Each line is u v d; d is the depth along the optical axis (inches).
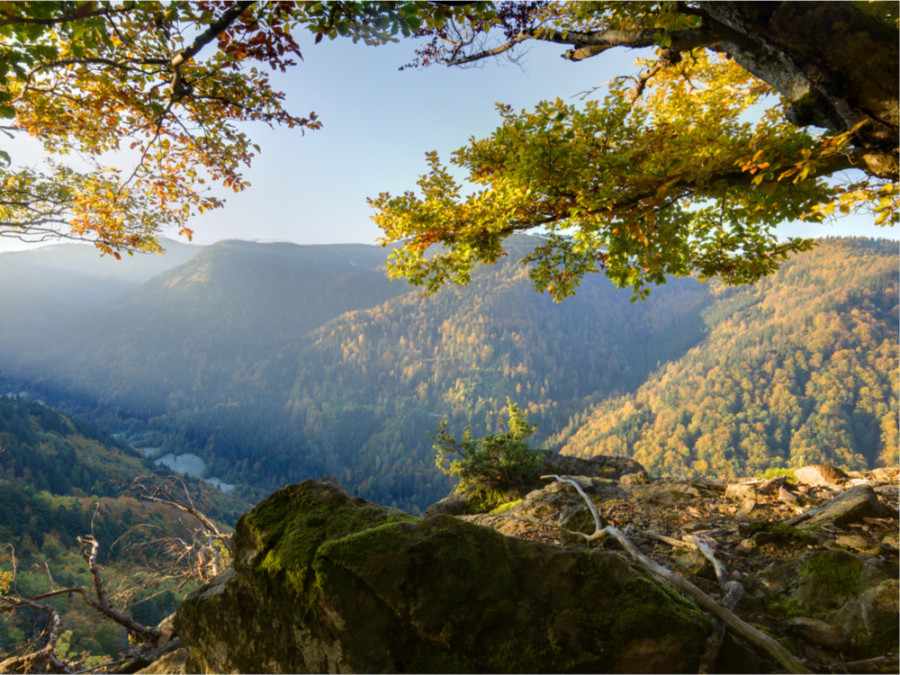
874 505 167.2
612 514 207.9
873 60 114.0
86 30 113.8
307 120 182.5
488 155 244.8
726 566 140.6
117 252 274.4
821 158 149.8
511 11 166.6
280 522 102.3
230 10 115.8
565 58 174.6
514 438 401.7
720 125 218.2
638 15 165.2
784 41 122.0
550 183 212.5
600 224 212.1
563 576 91.9
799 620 103.8
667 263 239.1
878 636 93.7
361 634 82.4
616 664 79.0
